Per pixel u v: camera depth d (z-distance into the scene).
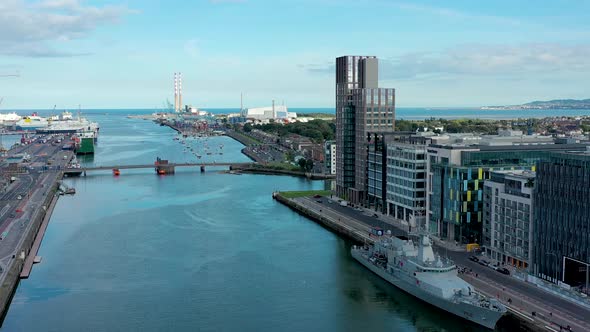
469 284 188.75
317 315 183.88
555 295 180.88
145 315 183.25
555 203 187.38
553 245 188.88
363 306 191.25
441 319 180.50
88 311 186.50
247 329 173.25
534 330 157.50
